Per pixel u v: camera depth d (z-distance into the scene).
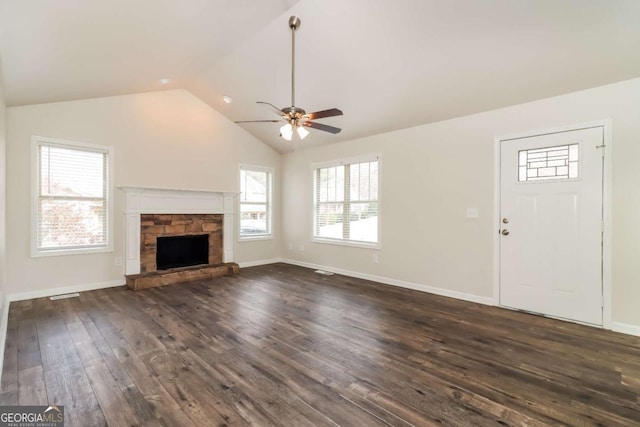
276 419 1.71
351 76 3.77
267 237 6.40
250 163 6.10
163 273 4.72
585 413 1.77
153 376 2.13
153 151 4.86
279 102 4.69
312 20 3.11
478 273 3.85
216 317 3.29
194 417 1.72
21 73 2.87
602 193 3.02
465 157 3.95
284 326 3.05
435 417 1.73
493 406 1.83
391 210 4.75
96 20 2.35
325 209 5.81
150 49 3.17
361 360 2.38
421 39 2.97
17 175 3.76
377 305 3.73
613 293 2.97
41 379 2.08
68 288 4.15
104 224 4.45
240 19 3.02
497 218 3.69
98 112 4.35
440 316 3.36
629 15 2.29
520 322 3.19
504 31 2.67
